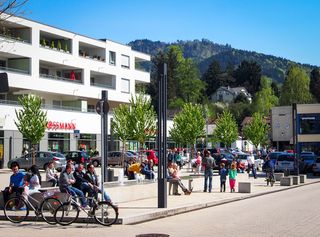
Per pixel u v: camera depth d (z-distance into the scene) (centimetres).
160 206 1820
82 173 1731
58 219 1476
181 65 13888
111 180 2427
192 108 7106
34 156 4197
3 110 4675
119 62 6775
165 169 1836
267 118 12562
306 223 1462
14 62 5303
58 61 5647
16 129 4812
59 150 5350
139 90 7281
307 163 4803
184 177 2866
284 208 1912
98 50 6544
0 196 1711
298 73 12219
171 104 12825
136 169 2525
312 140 6056
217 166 4397
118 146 6288
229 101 16175
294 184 3394
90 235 1263
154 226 1447
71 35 5897
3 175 3447
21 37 5319
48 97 5750
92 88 6191
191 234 1272
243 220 1560
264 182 3569
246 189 2620
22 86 5106
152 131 5928
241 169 4250
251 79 17475
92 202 1487
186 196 2377
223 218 1623
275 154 4938
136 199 2173
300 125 6112
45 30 5491
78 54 6006
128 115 5769
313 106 6069
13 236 1241
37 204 1594
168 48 14300
